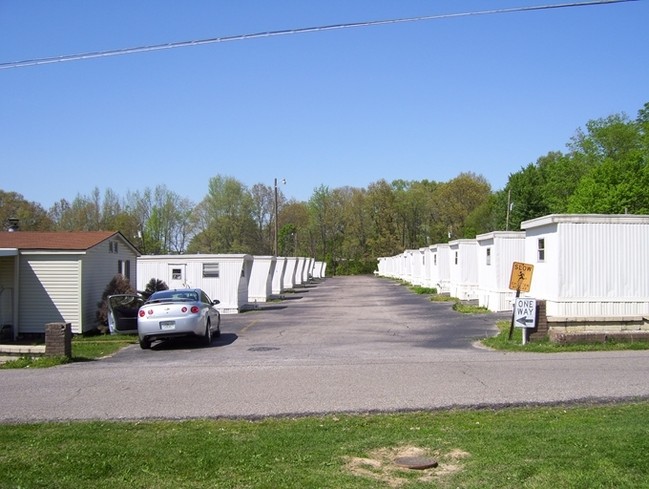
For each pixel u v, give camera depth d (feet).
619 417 26.63
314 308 101.04
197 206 231.91
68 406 31.14
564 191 226.38
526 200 230.07
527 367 39.06
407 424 26.66
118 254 85.15
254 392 33.55
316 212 321.32
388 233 309.83
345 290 160.15
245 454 22.18
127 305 72.18
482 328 64.39
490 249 83.76
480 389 32.78
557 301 58.08
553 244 59.00
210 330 58.95
